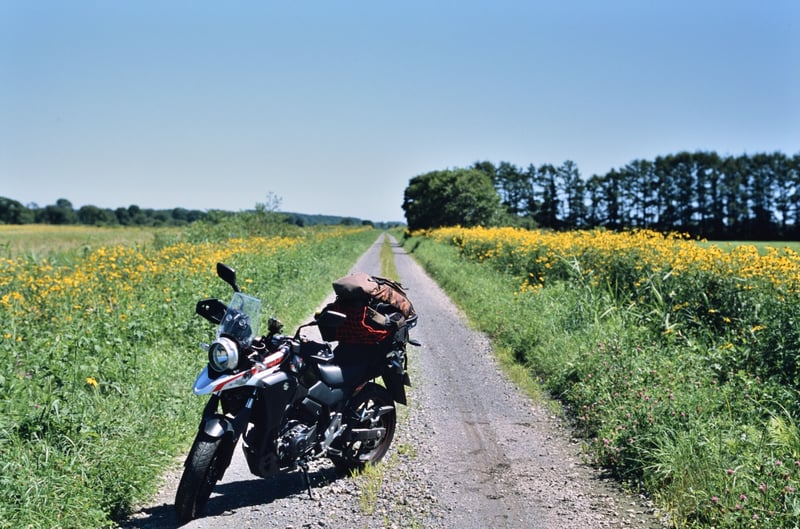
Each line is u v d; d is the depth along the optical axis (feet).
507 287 50.37
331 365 17.13
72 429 16.21
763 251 35.83
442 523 14.58
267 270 44.93
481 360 31.48
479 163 324.60
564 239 54.75
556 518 14.89
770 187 244.42
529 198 319.27
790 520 12.89
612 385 22.13
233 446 14.90
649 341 26.71
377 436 17.92
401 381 18.80
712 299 29.81
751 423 18.24
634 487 16.61
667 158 267.59
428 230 198.49
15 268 39.06
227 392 15.25
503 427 21.57
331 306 18.11
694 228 246.06
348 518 14.84
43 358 19.83
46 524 12.97
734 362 23.04
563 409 23.38
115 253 45.96
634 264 38.09
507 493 16.28
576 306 33.63
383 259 108.06
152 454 16.84
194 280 35.63
